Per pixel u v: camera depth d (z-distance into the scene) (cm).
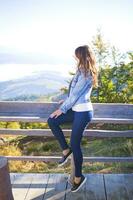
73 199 367
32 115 401
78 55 344
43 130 407
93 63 345
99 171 585
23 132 409
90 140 1004
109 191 385
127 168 587
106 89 1571
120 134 401
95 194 378
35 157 423
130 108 396
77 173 363
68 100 347
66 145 374
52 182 412
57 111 358
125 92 1586
